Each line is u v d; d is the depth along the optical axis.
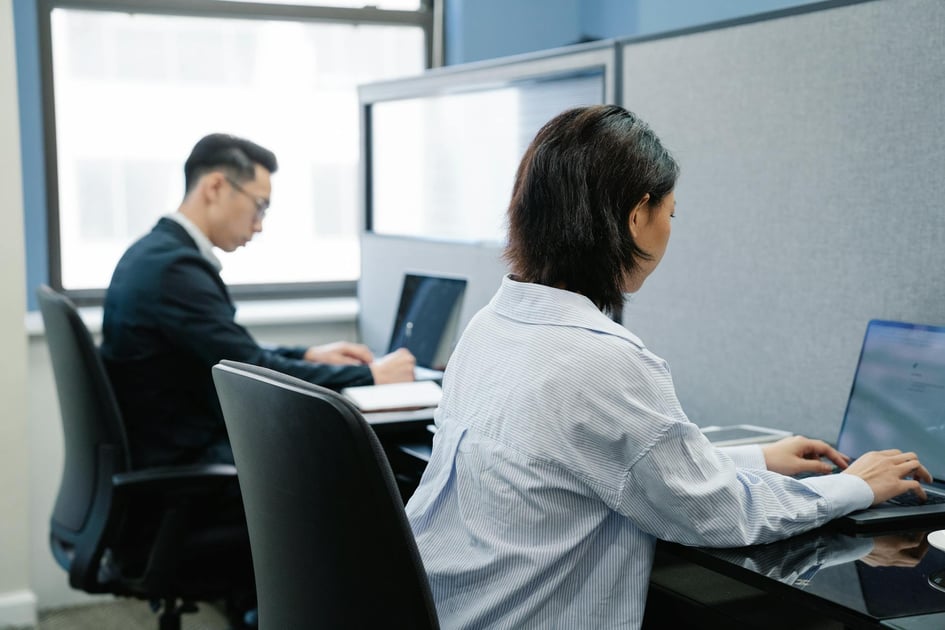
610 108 1.23
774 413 1.92
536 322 1.21
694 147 2.04
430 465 1.32
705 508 1.15
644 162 1.20
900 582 1.10
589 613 1.17
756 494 1.22
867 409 1.64
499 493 1.17
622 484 1.13
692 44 2.02
